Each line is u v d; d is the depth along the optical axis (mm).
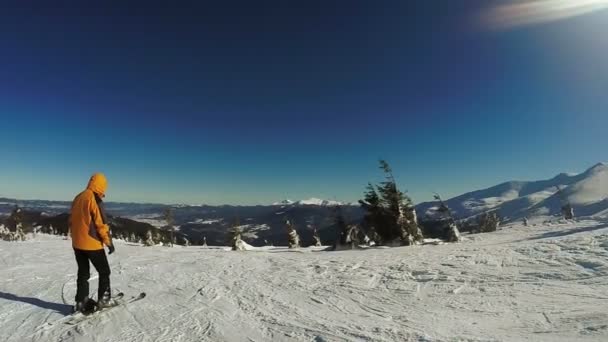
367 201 21516
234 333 4676
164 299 6449
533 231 21844
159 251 16141
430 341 4055
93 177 5746
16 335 4887
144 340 4543
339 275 8227
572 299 5352
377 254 11797
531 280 6488
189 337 4594
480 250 9852
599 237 8656
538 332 4242
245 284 7594
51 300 6508
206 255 13328
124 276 8695
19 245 18297
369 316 5270
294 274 8602
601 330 4102
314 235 28156
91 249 5562
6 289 7414
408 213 20594
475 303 5621
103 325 5137
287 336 4488
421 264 8633
